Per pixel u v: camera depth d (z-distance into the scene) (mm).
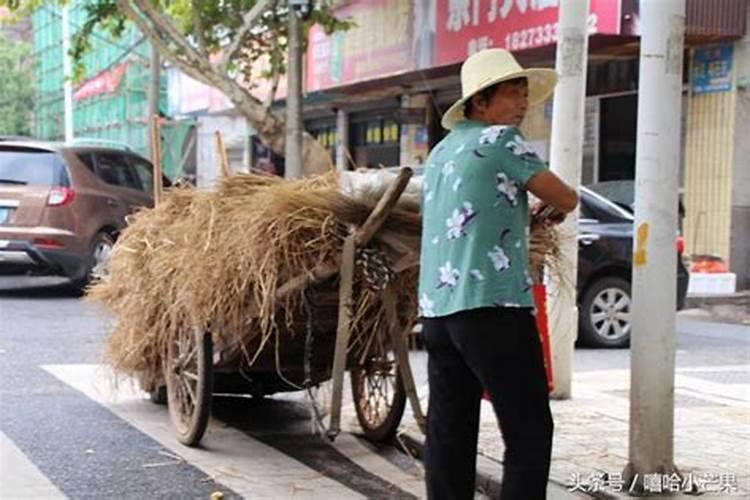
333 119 23594
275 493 5574
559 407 7293
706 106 14242
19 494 5375
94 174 13594
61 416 7109
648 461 5348
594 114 15859
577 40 7281
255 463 6152
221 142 7082
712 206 14188
